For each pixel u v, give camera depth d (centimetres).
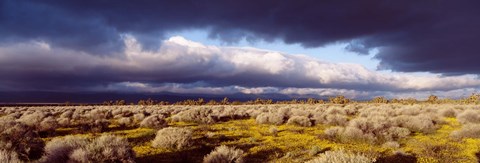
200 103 10956
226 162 1169
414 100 8369
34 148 1312
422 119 2178
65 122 2405
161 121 2473
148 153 1405
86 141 1169
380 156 1325
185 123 2753
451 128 2203
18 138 1287
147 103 11681
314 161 962
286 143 1647
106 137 1174
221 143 1662
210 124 2655
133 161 1118
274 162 1266
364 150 1438
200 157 1351
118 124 2655
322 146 1555
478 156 1344
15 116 3259
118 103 12706
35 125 2066
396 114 3080
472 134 1767
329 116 2503
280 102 11200
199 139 1772
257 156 1366
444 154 1377
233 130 2220
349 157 904
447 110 3091
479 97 6862
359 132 1680
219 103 11031
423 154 1379
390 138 1675
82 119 2991
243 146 1574
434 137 1823
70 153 1054
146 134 1944
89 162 1012
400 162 1240
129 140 1745
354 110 3869
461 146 1539
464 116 2445
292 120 2531
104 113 3675
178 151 1453
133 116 3512
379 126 1805
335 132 1819
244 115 3484
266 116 2678
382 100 8756
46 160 1068
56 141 1202
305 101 10938
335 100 9000
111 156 1066
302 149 1495
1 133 1302
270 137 1858
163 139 1531
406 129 1883
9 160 948
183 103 10981
